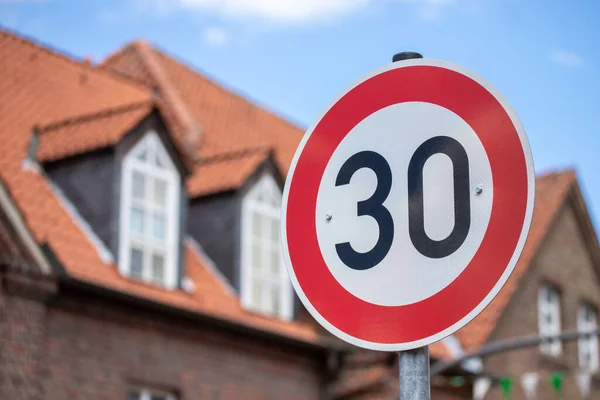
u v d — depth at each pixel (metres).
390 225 3.84
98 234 16.48
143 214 17.11
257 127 23.95
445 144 3.82
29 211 15.92
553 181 26.25
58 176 17.03
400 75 3.97
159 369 16.41
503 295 22.77
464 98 3.82
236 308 18.11
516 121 3.69
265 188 19.56
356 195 3.95
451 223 3.73
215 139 21.95
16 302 14.52
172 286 17.28
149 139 17.41
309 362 19.05
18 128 17.52
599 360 25.67
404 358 3.71
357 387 18.92
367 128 3.99
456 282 3.67
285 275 19.38
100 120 17.38
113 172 16.67
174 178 17.73
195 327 17.11
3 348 14.21
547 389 23.33
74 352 15.20
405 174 3.87
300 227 4.05
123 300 15.88
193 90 23.17
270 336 18.11
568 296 25.09
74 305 15.35
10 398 14.14
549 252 24.75
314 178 4.07
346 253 3.91
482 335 21.58
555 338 14.70
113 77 21.14
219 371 17.39
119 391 15.73
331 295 3.91
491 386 21.59
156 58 23.19
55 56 19.98
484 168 3.71
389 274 3.79
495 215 3.65
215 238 18.91
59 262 15.16
